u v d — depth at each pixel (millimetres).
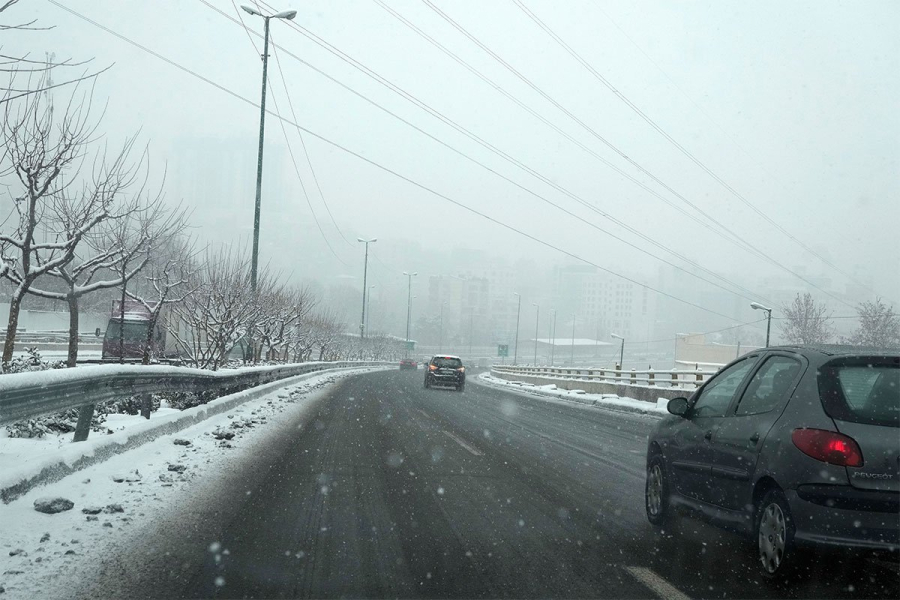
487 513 7027
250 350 28672
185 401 15156
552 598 4684
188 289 21234
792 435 4844
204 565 5133
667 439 6703
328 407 19328
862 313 48312
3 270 11516
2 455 7609
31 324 45312
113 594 4480
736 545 6059
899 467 4516
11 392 6156
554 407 24531
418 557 5512
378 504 7301
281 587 4750
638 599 4684
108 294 46625
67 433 10164
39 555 5105
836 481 4551
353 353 75500
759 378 5746
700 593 4809
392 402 22344
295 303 40125
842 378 4918
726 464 5543
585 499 7852
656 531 6527
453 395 28781
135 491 7281
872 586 4980
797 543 4664
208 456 9789
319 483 8320
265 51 27734
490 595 4715
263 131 27281
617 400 25906
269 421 14891
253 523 6383
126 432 9359
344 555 5508
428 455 10812
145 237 14922
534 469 9805
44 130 11906
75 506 6477
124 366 9344
